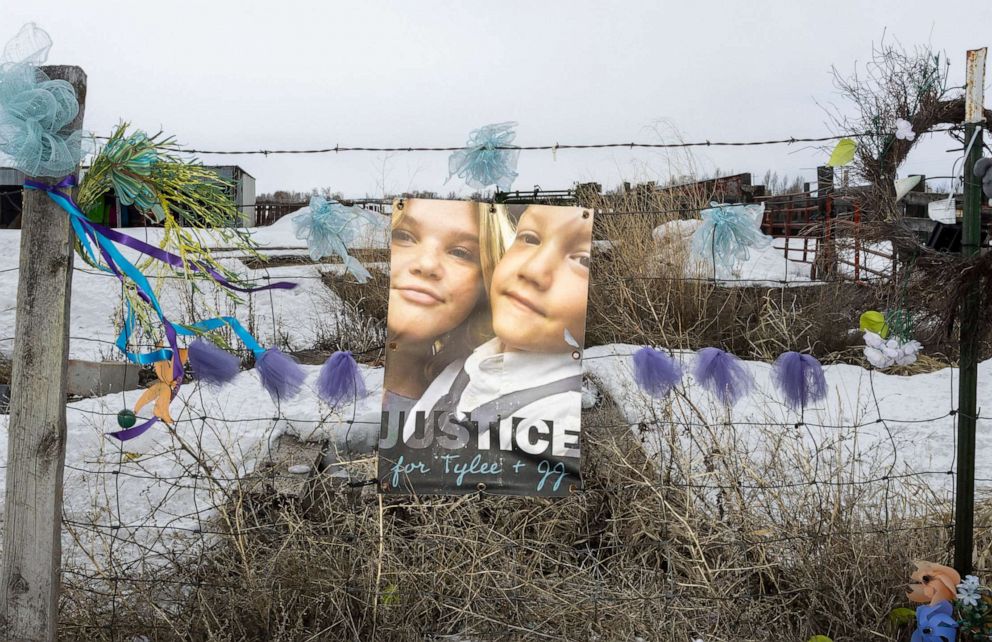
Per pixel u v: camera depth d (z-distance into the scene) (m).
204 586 2.93
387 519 3.20
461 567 3.06
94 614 2.86
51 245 2.37
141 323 2.58
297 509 3.31
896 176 2.99
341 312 8.60
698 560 3.06
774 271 8.36
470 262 2.79
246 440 4.22
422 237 2.79
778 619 3.03
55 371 2.39
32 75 2.20
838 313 6.42
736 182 8.21
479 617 2.90
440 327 2.80
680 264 6.59
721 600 2.96
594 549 3.39
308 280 9.67
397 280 2.79
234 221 2.72
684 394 3.56
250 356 6.32
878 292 3.17
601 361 5.33
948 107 2.88
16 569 2.43
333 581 2.91
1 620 2.44
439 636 2.92
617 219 7.32
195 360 2.52
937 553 3.10
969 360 2.88
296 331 8.25
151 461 4.09
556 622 2.98
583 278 2.79
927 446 4.79
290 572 2.95
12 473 2.41
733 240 2.74
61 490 2.47
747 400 4.84
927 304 2.89
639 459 3.64
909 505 3.49
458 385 2.80
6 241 12.47
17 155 2.20
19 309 2.38
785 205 7.58
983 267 2.71
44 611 2.44
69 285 2.42
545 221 2.79
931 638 2.69
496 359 2.80
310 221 2.68
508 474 2.81
